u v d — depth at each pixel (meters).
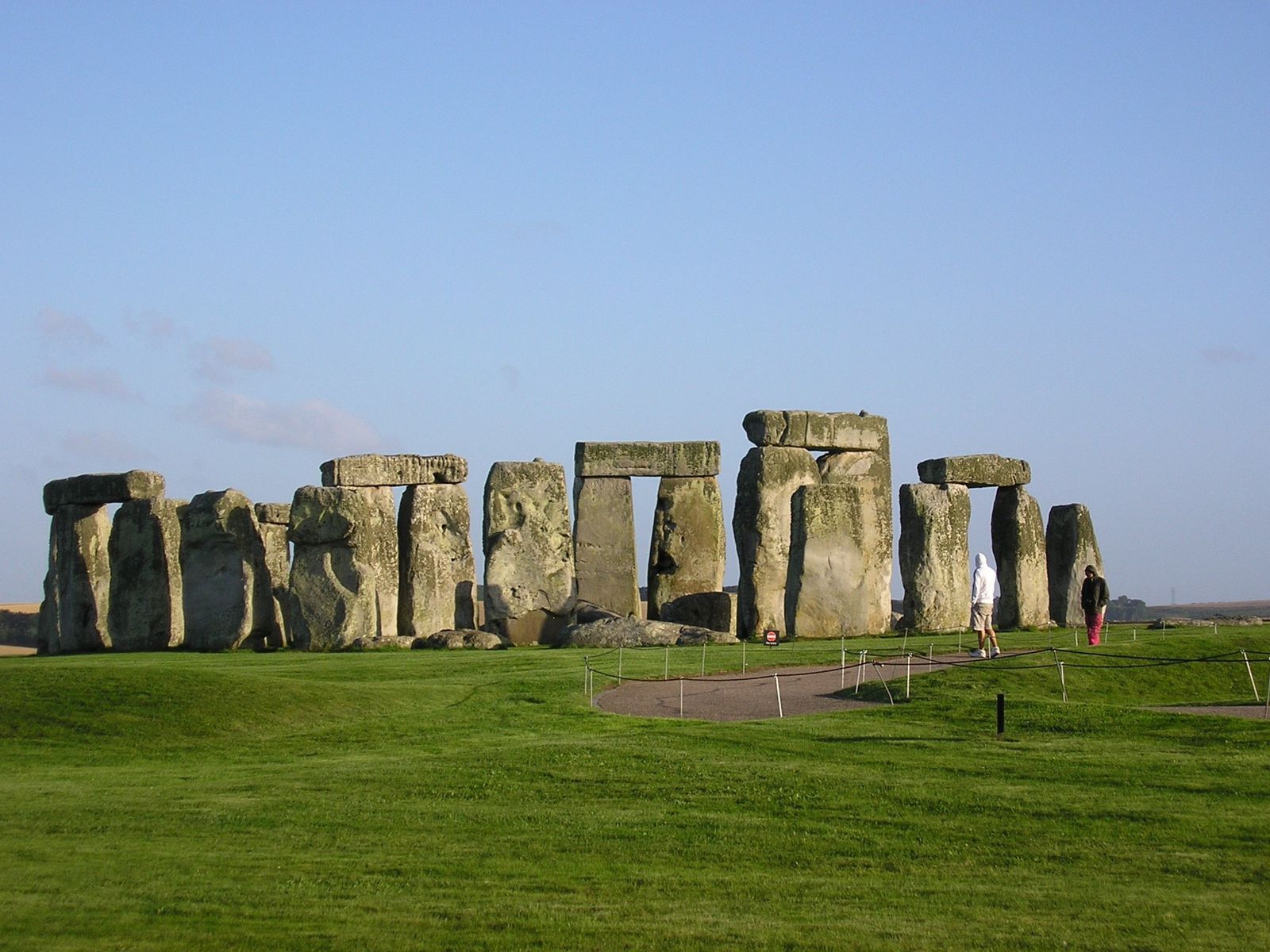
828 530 41.62
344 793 21.64
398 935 15.77
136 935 15.58
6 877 17.42
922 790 21.34
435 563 46.34
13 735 25.67
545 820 20.22
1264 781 21.53
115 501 49.34
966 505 44.09
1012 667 30.69
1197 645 34.41
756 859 18.61
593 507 47.09
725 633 39.75
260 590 46.91
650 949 15.46
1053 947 15.53
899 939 15.72
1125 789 21.30
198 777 22.83
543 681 30.73
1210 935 15.87
